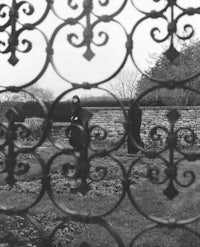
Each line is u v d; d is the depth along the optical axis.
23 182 8.48
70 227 5.14
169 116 2.24
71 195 7.12
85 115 2.34
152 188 7.86
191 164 11.49
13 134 2.45
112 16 2.28
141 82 20.69
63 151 2.38
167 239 4.68
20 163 2.45
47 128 2.41
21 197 7.02
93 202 6.71
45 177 2.42
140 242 4.64
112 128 22.30
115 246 4.61
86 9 2.32
